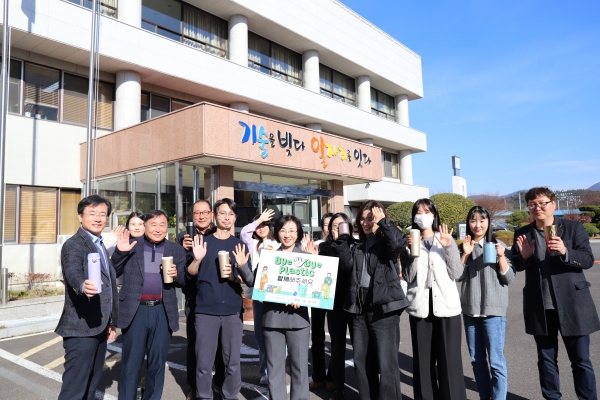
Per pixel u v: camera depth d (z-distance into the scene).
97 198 3.59
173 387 4.70
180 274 4.03
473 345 3.93
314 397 4.36
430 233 4.03
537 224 3.81
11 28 9.84
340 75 22.58
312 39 18.62
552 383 3.65
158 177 9.84
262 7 16.30
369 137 22.77
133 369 3.76
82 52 11.26
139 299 3.79
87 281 3.05
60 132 11.65
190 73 13.59
